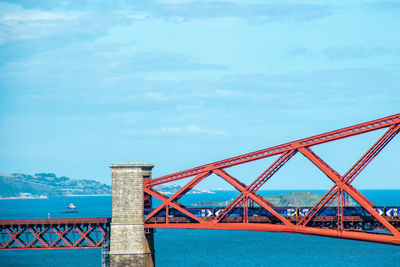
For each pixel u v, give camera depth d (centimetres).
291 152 13462
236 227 13912
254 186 13850
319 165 13150
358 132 12812
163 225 14475
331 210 13838
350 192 12862
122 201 14638
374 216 12644
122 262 14475
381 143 12625
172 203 14500
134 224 14538
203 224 14175
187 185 14425
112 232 14575
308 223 13788
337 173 13112
